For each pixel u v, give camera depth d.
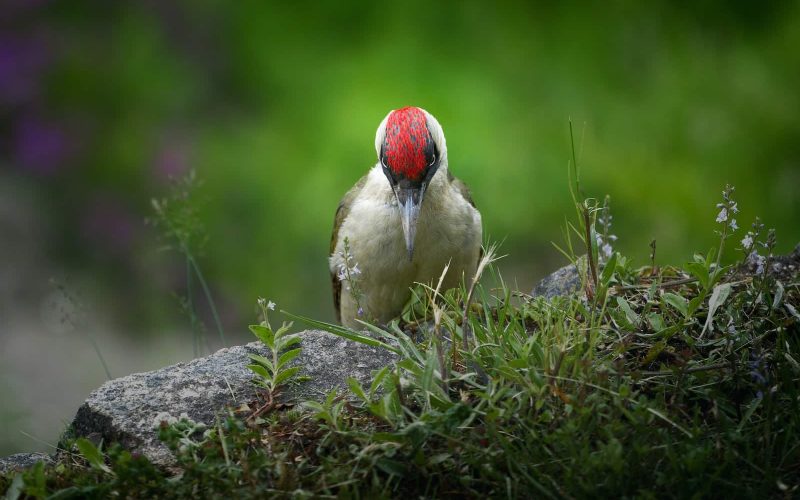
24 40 15.29
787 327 5.19
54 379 11.23
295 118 13.90
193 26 14.94
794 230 12.62
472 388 4.81
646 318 5.23
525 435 4.38
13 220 14.55
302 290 13.04
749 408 4.42
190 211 7.79
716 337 5.12
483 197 12.95
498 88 13.63
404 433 4.27
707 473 4.13
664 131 13.31
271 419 4.91
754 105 13.38
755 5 14.04
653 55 13.91
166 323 12.99
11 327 12.67
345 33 14.45
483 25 14.05
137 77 14.91
